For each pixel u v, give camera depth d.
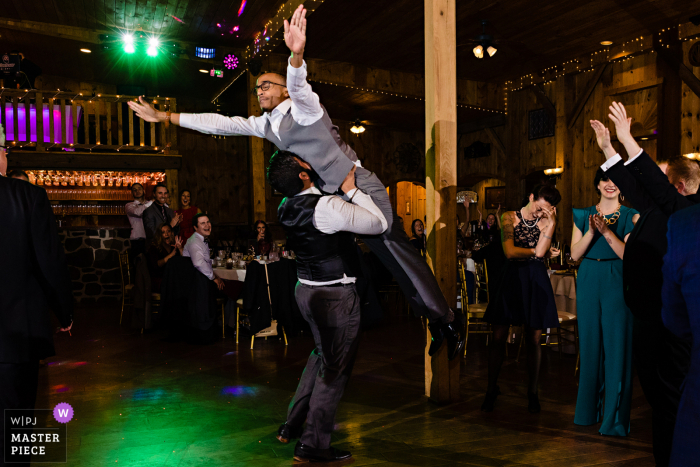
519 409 3.38
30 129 9.72
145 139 10.82
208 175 12.21
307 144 2.55
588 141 9.22
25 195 1.96
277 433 2.99
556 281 5.00
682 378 2.07
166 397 3.65
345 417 3.26
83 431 3.01
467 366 4.46
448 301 3.41
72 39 9.13
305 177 2.55
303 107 2.42
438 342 3.14
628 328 2.89
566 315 4.49
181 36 9.44
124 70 10.90
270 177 2.52
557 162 9.67
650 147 8.36
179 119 2.82
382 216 2.56
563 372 4.28
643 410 3.40
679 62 7.67
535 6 7.11
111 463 2.59
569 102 9.49
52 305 2.04
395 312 7.53
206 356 4.87
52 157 9.25
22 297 1.90
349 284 2.66
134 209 8.34
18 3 8.06
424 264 2.92
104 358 4.80
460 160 12.53
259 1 7.58
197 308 5.32
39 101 9.27
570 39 8.33
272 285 5.20
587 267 3.03
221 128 2.80
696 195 2.24
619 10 7.22
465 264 6.19
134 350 5.12
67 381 4.05
